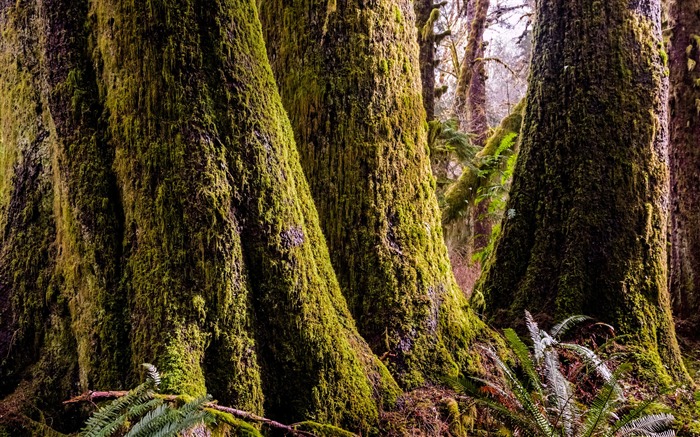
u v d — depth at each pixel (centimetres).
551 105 419
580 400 325
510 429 268
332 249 297
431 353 292
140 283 202
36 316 219
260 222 218
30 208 224
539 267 410
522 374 324
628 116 391
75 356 214
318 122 303
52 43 207
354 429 238
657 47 402
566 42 411
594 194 392
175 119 202
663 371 357
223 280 207
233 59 217
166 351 195
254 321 219
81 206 205
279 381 226
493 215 801
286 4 317
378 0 303
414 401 267
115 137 206
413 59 321
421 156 318
